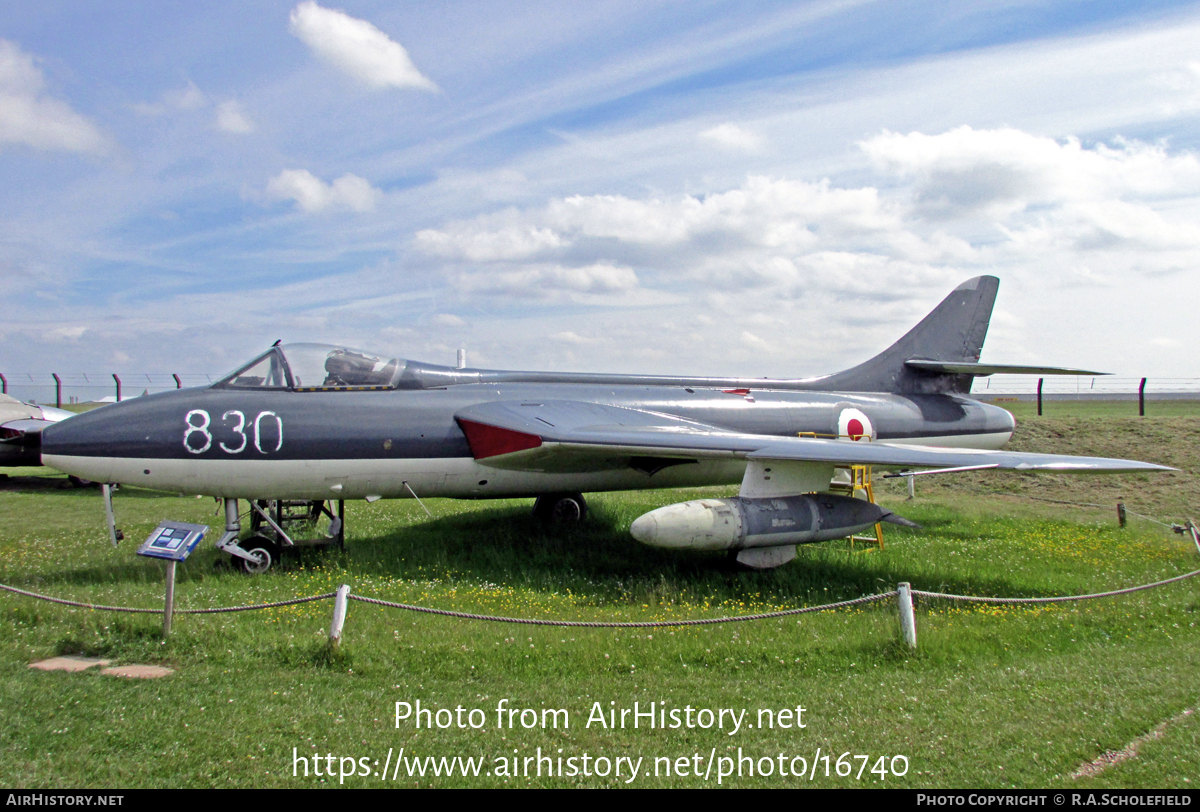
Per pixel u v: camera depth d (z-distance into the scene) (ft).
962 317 49.98
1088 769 13.34
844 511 31.45
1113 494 54.29
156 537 20.25
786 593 27.99
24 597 22.94
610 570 31.53
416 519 43.55
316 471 30.86
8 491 56.34
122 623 20.43
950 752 13.98
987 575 30.14
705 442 30.50
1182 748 13.93
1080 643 21.15
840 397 44.29
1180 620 23.18
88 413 29.60
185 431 29.45
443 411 33.40
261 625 21.11
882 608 24.47
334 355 33.24
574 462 34.83
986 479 61.00
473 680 17.62
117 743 14.01
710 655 19.17
